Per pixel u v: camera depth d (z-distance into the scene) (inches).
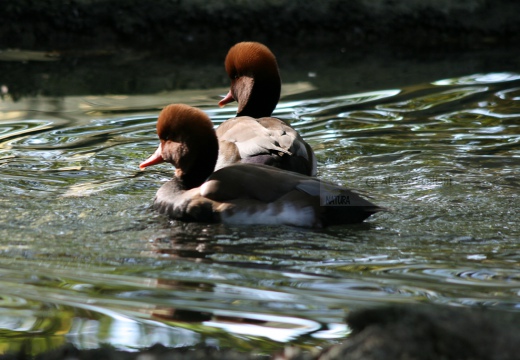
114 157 451.8
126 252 308.0
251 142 394.6
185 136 371.2
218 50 722.2
